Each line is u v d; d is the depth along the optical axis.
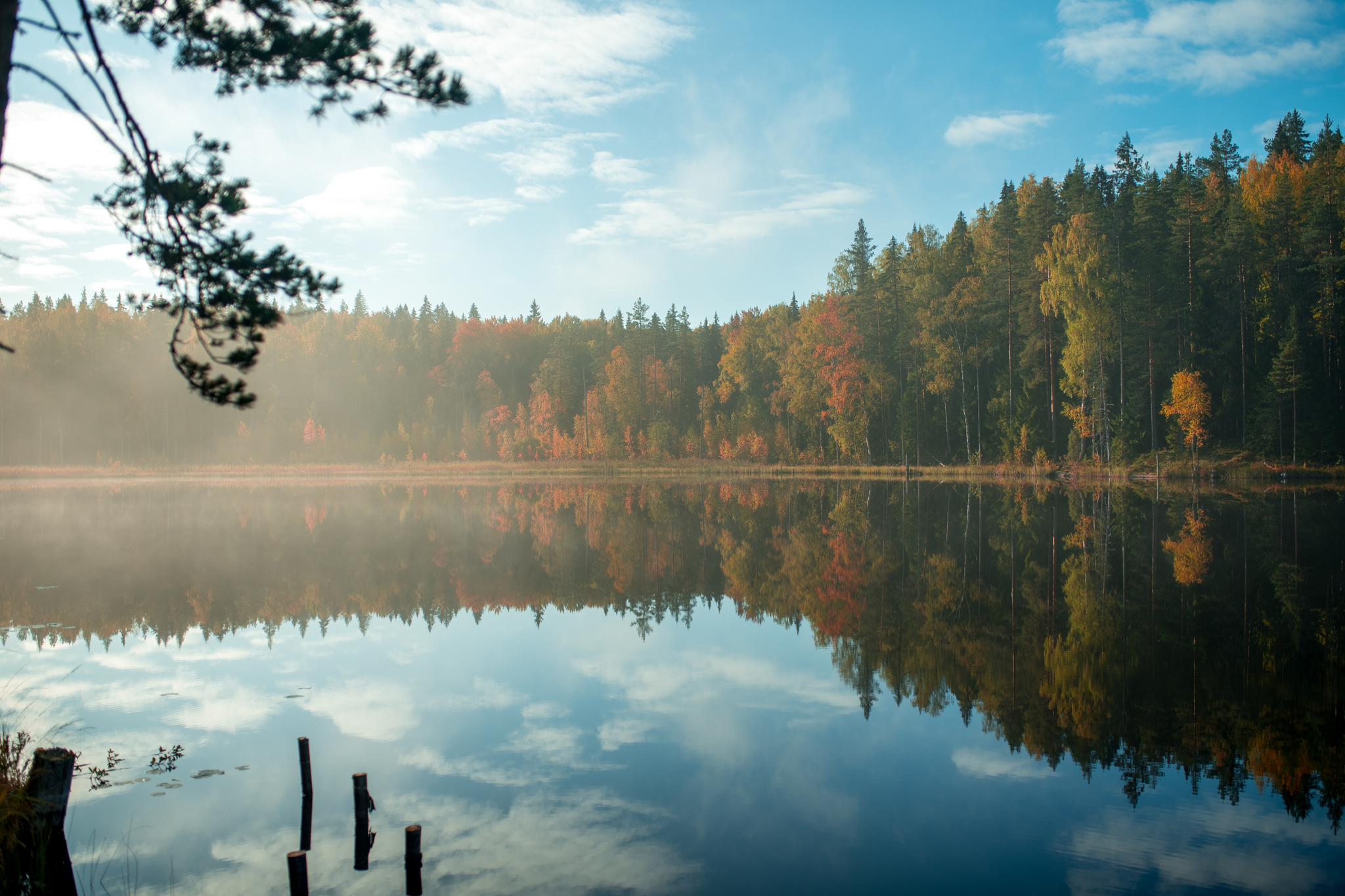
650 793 8.41
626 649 14.51
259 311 6.95
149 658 14.02
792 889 6.39
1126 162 63.59
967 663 13.14
